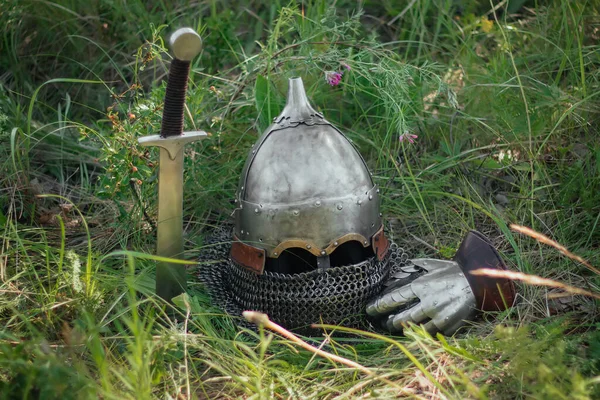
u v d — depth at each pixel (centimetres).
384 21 282
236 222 184
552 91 232
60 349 168
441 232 218
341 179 177
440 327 177
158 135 173
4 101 245
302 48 236
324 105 246
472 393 156
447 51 276
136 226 211
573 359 162
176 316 183
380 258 183
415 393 164
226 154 232
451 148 235
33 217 221
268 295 180
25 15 278
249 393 167
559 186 221
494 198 225
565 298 189
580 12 254
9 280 187
